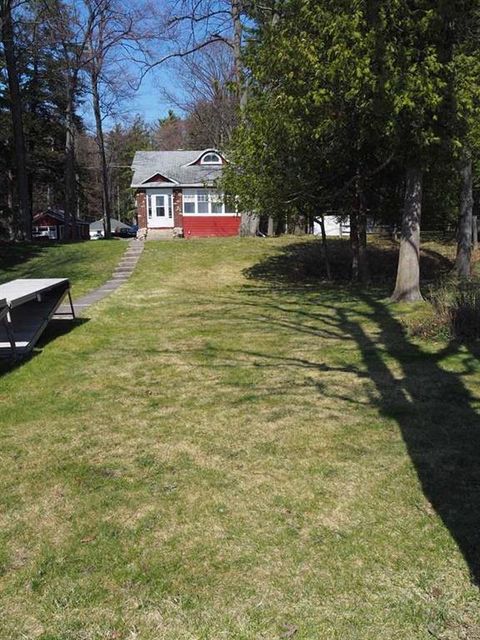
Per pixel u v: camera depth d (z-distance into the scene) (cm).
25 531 299
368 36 823
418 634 220
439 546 276
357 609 235
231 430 436
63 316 927
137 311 991
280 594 246
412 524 297
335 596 243
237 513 312
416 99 849
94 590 251
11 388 556
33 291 699
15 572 265
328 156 1155
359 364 612
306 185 1199
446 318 736
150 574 261
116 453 398
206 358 662
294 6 1016
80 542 288
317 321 863
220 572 262
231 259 1669
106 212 3444
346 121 1044
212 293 1205
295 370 599
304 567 264
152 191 3144
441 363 598
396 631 222
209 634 223
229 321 888
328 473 358
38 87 3216
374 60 848
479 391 507
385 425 436
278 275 1478
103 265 1593
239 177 1216
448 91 876
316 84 947
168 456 390
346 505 318
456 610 233
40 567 268
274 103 1033
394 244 2061
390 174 1245
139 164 3281
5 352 673
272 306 1020
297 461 377
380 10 825
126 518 310
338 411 470
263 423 448
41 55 2600
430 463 368
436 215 1508
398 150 972
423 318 809
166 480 354
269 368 611
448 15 834
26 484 353
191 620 231
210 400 510
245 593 247
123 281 1373
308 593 246
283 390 532
